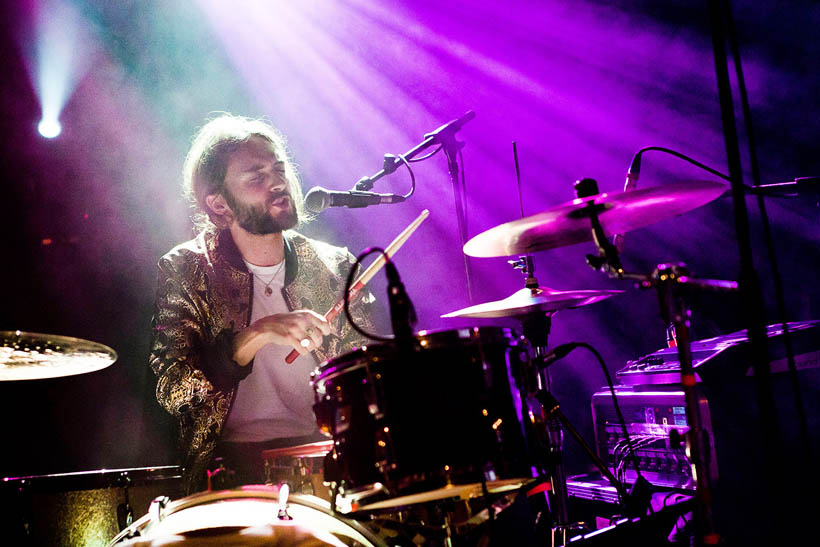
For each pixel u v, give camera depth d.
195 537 2.26
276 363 3.41
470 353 2.01
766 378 1.99
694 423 2.14
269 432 3.34
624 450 3.22
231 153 3.55
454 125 3.40
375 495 1.96
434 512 2.38
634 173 2.53
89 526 2.68
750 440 2.76
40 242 5.62
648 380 3.13
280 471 2.67
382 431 1.96
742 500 2.72
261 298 3.58
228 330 3.13
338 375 2.07
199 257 3.52
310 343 2.89
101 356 2.41
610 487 3.21
